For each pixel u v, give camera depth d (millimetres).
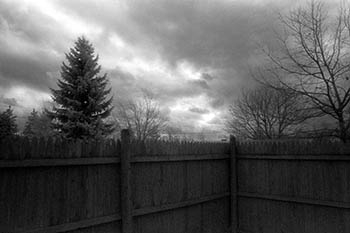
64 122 20031
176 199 4914
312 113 6203
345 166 4656
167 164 4832
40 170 3291
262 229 5590
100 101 20969
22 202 3121
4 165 2975
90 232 3725
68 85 20297
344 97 5801
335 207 4715
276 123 13453
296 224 5145
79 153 3643
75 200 3584
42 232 3215
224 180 6004
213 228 5629
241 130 16578
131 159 4219
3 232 2961
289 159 5277
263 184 5633
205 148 5547
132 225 4191
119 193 4098
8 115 19547
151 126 25094
